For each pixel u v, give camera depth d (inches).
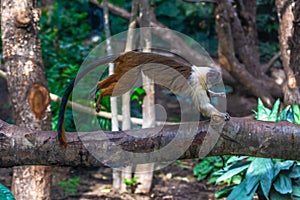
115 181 200.1
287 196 142.9
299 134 97.0
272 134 96.7
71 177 213.8
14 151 96.2
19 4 151.6
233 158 153.6
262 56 361.7
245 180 145.7
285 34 197.5
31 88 149.1
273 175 143.5
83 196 193.9
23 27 151.6
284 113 150.9
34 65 153.0
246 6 270.8
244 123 96.5
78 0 358.0
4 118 251.0
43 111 150.9
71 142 94.1
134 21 189.5
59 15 338.0
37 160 96.7
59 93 211.9
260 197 148.7
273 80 268.8
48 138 95.4
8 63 153.5
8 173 212.5
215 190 202.7
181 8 374.9
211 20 369.7
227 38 242.4
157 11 376.2
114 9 275.9
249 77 249.3
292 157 99.5
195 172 215.5
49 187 160.7
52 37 289.1
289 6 194.5
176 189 203.8
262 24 375.2
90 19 373.7
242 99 274.1
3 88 283.4
